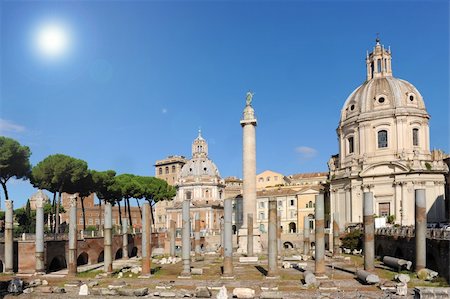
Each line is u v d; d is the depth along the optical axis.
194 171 165.88
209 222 147.25
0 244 51.91
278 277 40.84
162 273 46.38
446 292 27.39
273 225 41.66
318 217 41.09
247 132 68.25
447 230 40.97
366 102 90.88
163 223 177.25
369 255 44.91
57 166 69.50
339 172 93.38
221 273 45.69
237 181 186.25
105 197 89.38
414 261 45.75
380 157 87.06
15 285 35.53
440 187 82.44
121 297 31.89
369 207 45.31
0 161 61.22
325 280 38.75
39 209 48.38
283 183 153.88
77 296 32.31
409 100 88.38
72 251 46.59
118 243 73.25
